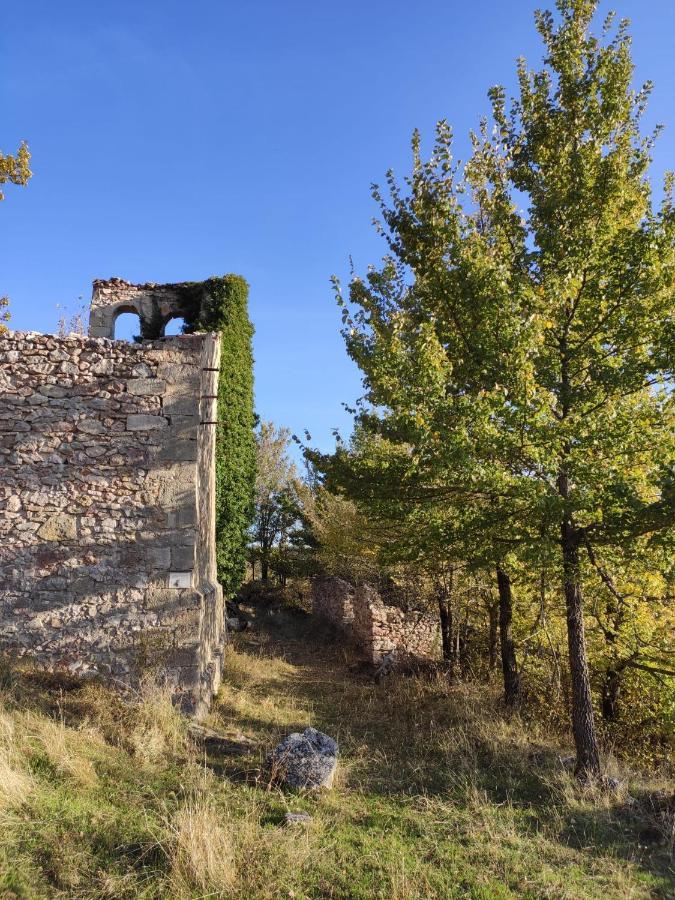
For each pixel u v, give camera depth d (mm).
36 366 8070
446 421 6527
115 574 7809
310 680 11820
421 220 8266
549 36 8109
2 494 7766
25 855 4008
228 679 10688
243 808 5152
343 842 4789
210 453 10727
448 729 8359
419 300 8422
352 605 17812
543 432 6391
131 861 4133
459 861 4621
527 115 8086
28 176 12367
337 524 14109
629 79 7516
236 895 3885
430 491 7715
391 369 6922
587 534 7121
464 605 13133
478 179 8492
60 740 5648
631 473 6648
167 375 8344
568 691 11375
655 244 6688
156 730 6539
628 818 5766
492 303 6848
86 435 8039
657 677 8828
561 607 10055
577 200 7320
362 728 8430
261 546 27797
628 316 7047
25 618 7559
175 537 8016
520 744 7684
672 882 4582
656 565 6992
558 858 4836
